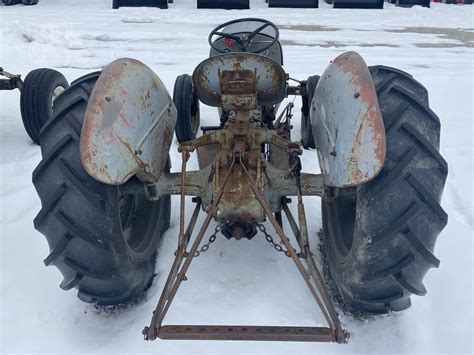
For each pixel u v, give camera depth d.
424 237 1.94
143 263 2.49
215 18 11.42
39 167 2.08
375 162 1.82
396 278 1.97
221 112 3.79
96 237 2.03
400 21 11.63
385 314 2.45
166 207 3.09
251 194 2.37
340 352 2.24
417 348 2.28
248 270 2.76
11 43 8.41
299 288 2.62
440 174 1.98
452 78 6.77
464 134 4.94
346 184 1.92
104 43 8.64
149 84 2.36
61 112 2.19
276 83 2.54
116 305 2.56
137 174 2.23
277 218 2.66
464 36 9.91
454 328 2.40
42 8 12.76
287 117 4.04
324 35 9.63
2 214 3.47
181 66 7.09
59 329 2.41
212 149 3.02
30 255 2.99
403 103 2.06
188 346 2.27
